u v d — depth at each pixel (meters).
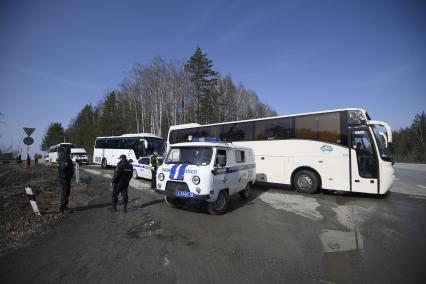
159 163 13.49
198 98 40.75
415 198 10.99
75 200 10.08
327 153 11.48
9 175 16.88
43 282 3.96
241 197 10.65
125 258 4.83
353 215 8.14
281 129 12.88
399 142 69.56
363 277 4.21
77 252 5.10
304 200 10.52
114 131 53.91
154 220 7.45
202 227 6.83
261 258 4.90
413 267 4.57
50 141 90.81
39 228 6.58
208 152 8.22
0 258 4.82
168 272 4.29
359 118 10.97
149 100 42.03
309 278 4.15
